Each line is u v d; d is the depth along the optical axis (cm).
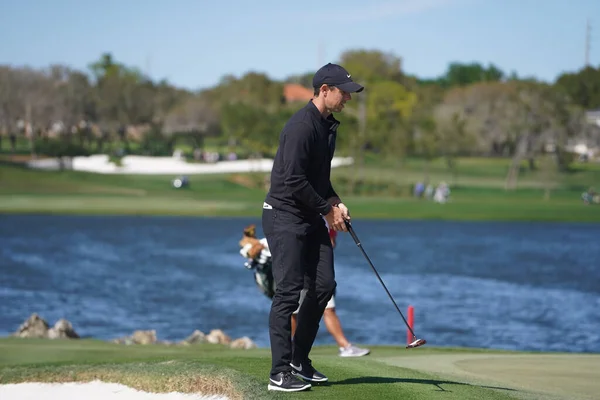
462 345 5225
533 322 6216
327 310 3438
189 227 18575
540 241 16000
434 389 1956
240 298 7488
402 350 3644
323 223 1891
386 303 7175
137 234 16488
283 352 1855
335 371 2162
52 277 9131
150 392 2067
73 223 19388
